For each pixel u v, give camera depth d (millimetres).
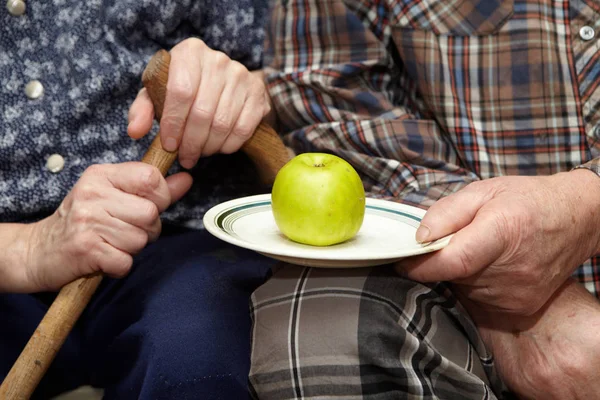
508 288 942
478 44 1196
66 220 1028
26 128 1152
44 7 1161
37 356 958
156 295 1033
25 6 1148
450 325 922
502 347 1044
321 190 865
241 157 1348
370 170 1241
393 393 850
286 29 1329
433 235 885
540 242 913
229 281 1055
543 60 1164
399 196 1198
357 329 843
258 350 885
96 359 1104
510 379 1041
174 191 1117
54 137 1174
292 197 873
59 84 1175
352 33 1287
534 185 962
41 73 1168
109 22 1193
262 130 1135
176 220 1295
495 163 1198
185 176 1130
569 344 984
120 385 982
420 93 1288
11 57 1154
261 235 920
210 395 886
